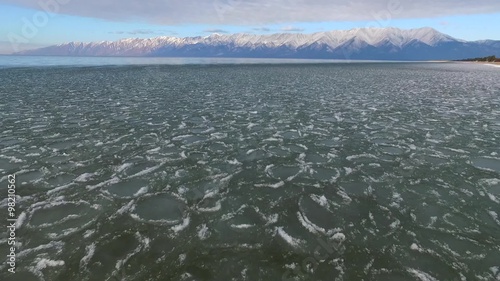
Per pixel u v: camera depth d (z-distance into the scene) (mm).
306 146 7871
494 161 6719
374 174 6117
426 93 17766
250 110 12359
